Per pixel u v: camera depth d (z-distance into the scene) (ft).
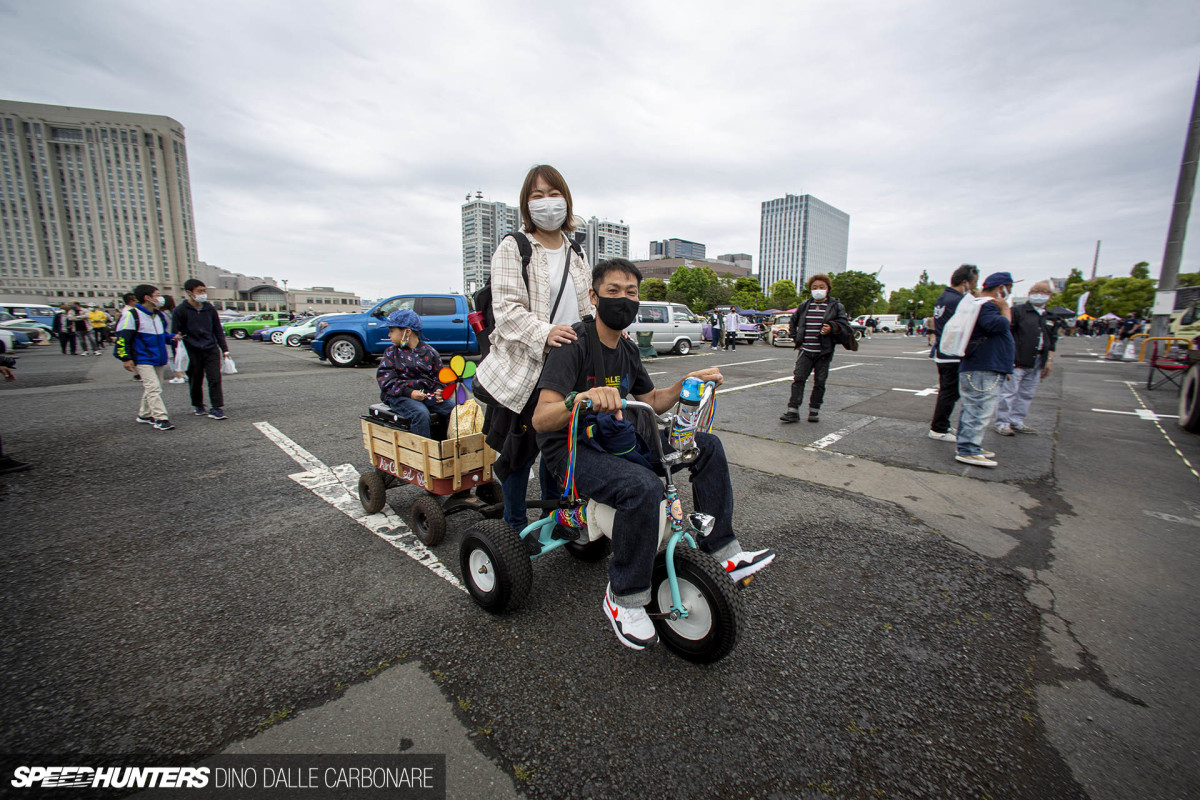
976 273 17.28
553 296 8.41
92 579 8.87
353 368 40.01
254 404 24.25
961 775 5.21
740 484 13.78
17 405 23.72
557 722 5.83
